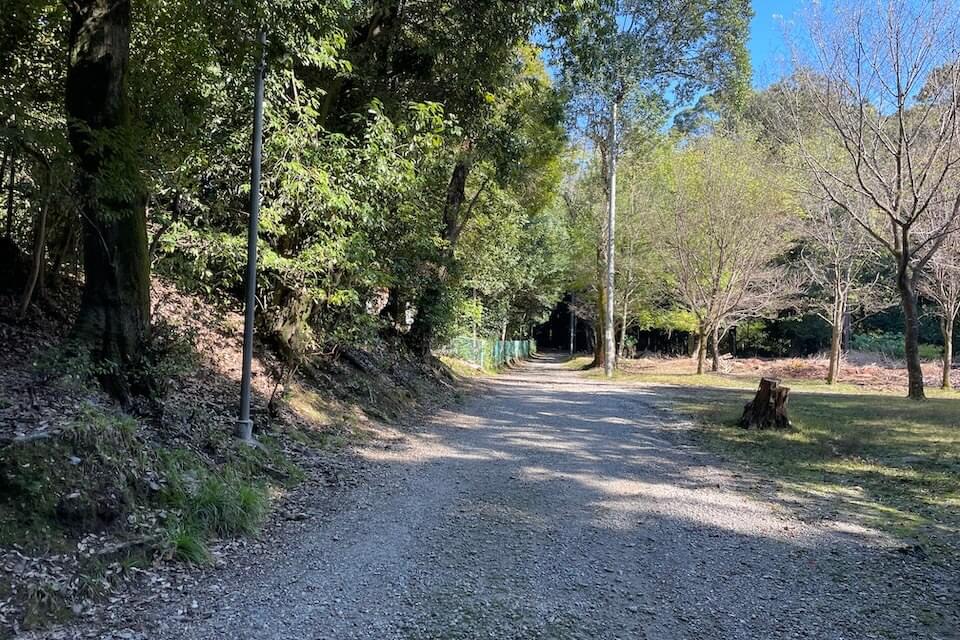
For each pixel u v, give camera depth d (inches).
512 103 629.0
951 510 251.0
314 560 187.3
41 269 292.7
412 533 215.2
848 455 355.9
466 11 459.5
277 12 286.4
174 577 166.4
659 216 1074.1
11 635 130.3
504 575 179.9
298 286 360.5
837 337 1018.1
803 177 812.0
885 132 666.8
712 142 1037.8
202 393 323.3
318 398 408.8
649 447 386.6
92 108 227.0
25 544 151.9
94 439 182.2
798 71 671.8
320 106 416.8
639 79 1019.9
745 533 221.9
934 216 666.8
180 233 307.6
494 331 1523.1
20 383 218.2
